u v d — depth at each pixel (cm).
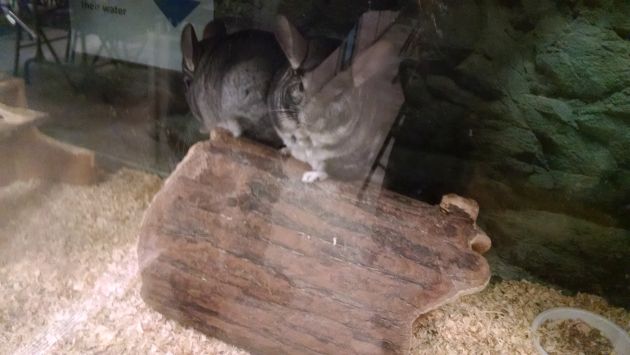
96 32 58
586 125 53
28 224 61
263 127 46
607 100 51
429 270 47
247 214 49
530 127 55
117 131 64
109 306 55
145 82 59
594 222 58
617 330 57
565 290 63
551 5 49
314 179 47
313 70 43
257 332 52
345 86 43
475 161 57
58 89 60
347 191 48
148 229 52
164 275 53
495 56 51
